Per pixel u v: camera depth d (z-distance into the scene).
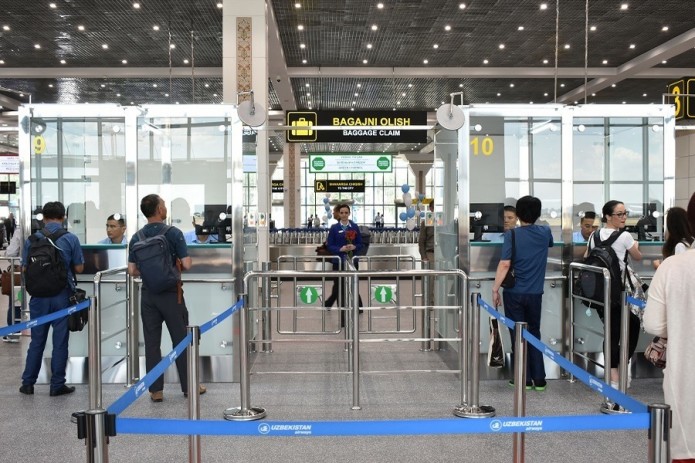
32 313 5.06
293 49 15.62
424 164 36.94
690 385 2.20
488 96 21.41
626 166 6.23
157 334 4.93
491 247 5.83
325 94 20.92
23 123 5.84
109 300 5.86
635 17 13.08
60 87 19.61
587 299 5.05
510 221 5.79
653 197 6.22
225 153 6.13
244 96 10.72
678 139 18.67
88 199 6.11
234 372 5.66
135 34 14.23
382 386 5.34
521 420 2.10
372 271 4.73
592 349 5.85
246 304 4.53
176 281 4.86
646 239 6.21
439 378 5.62
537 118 5.98
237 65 10.76
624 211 5.08
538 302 5.13
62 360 5.10
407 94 21.05
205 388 5.30
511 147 6.02
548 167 6.05
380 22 13.42
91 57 16.42
